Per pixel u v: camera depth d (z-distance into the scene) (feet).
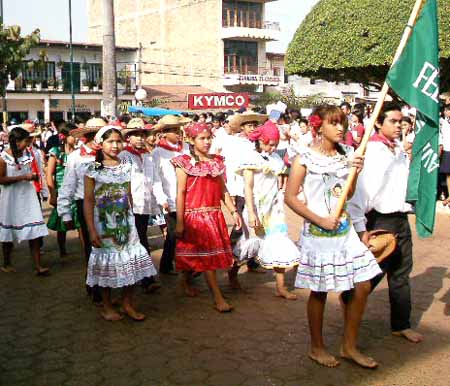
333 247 13.38
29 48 49.49
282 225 19.21
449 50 47.37
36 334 16.40
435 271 21.91
